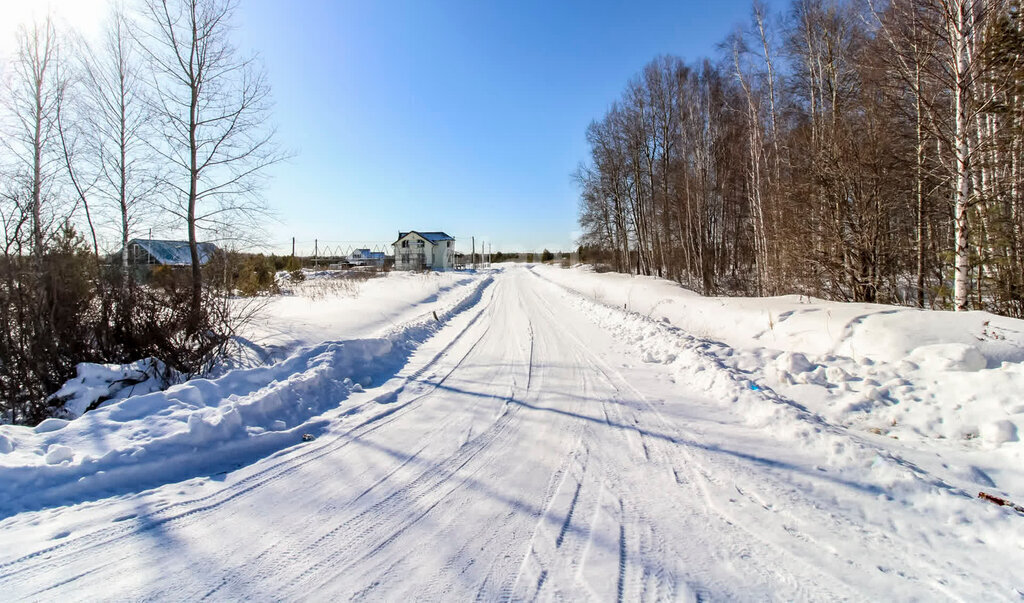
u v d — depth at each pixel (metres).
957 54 8.19
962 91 8.18
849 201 11.58
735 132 24.19
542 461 4.10
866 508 3.07
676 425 4.86
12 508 3.21
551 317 14.75
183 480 3.79
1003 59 7.91
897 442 4.10
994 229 8.91
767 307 9.11
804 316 7.92
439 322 13.59
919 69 9.25
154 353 7.48
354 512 3.26
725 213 27.69
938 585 2.33
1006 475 3.36
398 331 10.29
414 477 3.82
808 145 13.29
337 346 7.57
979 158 9.23
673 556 2.66
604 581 2.44
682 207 26.62
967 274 9.02
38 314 6.77
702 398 5.80
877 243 11.47
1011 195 9.05
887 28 10.12
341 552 2.78
